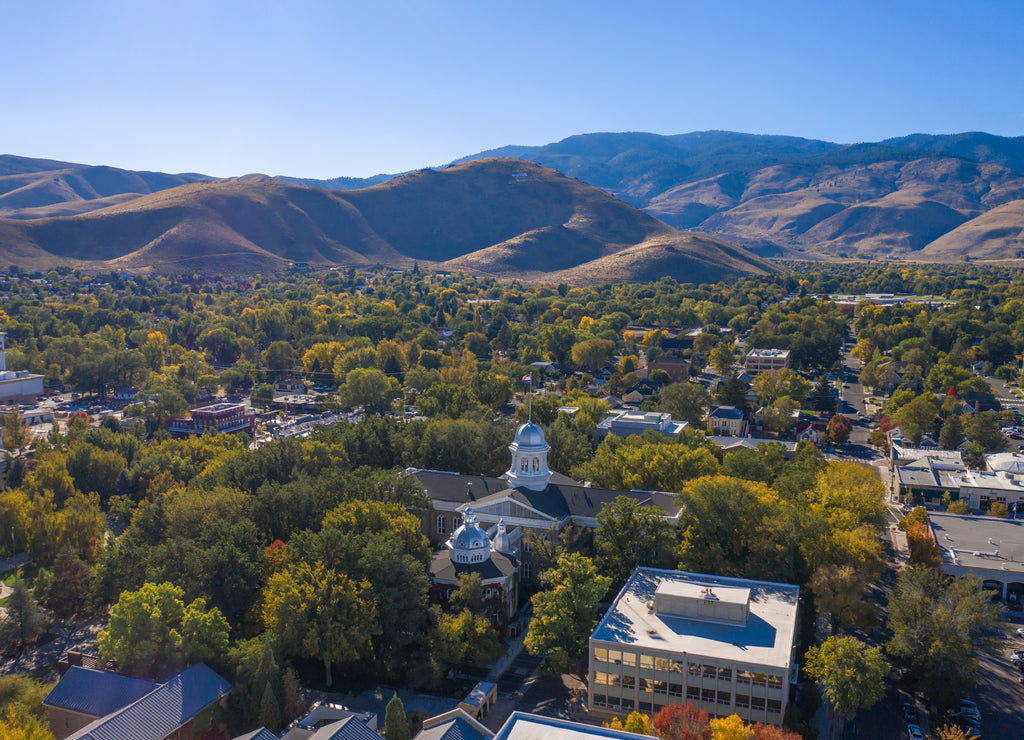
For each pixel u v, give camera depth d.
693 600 117.88
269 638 110.81
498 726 107.19
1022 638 132.00
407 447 193.25
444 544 159.75
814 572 128.38
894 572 158.88
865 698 102.44
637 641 110.62
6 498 163.62
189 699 100.81
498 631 130.62
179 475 192.75
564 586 120.75
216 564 122.56
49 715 103.75
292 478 168.50
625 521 139.75
